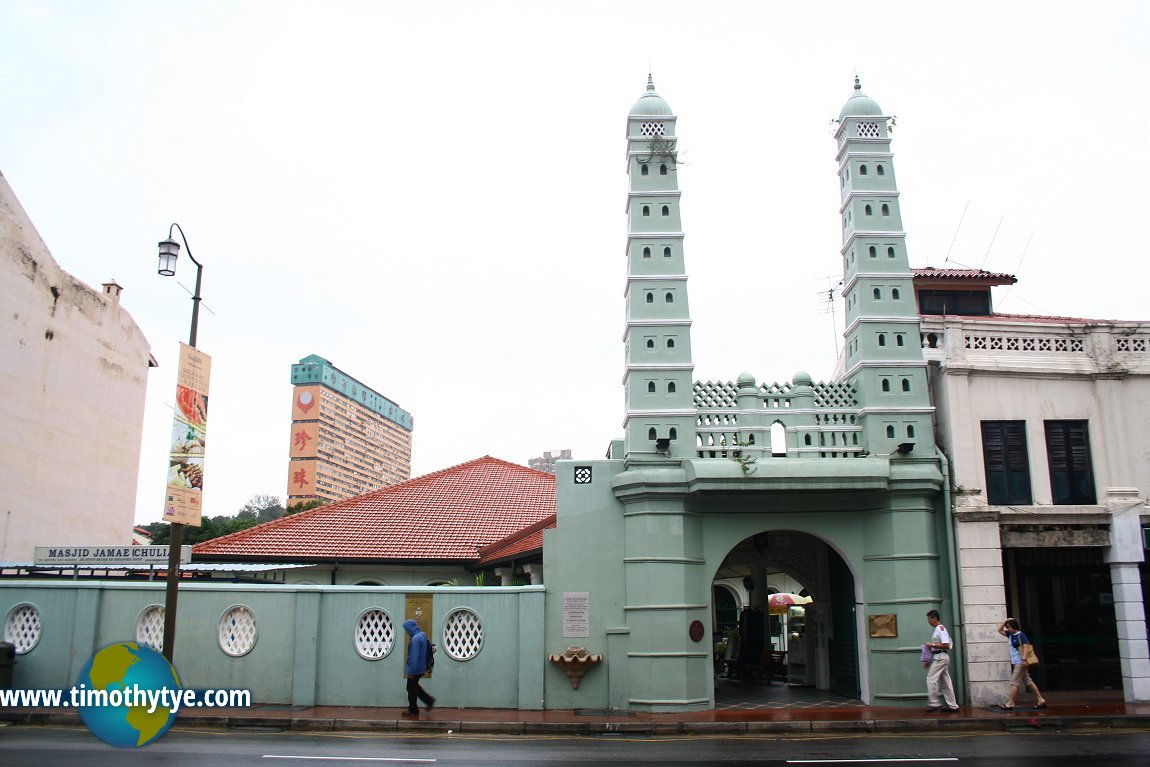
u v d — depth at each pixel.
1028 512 18.39
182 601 18.23
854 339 19.56
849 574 19.41
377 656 17.84
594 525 18.17
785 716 16.20
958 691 17.67
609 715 16.55
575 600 17.84
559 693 17.50
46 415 28.44
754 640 24.56
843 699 18.95
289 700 17.72
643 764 11.87
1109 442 19.17
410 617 17.98
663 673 17.09
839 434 18.67
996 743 13.91
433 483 29.75
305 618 17.94
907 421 18.66
